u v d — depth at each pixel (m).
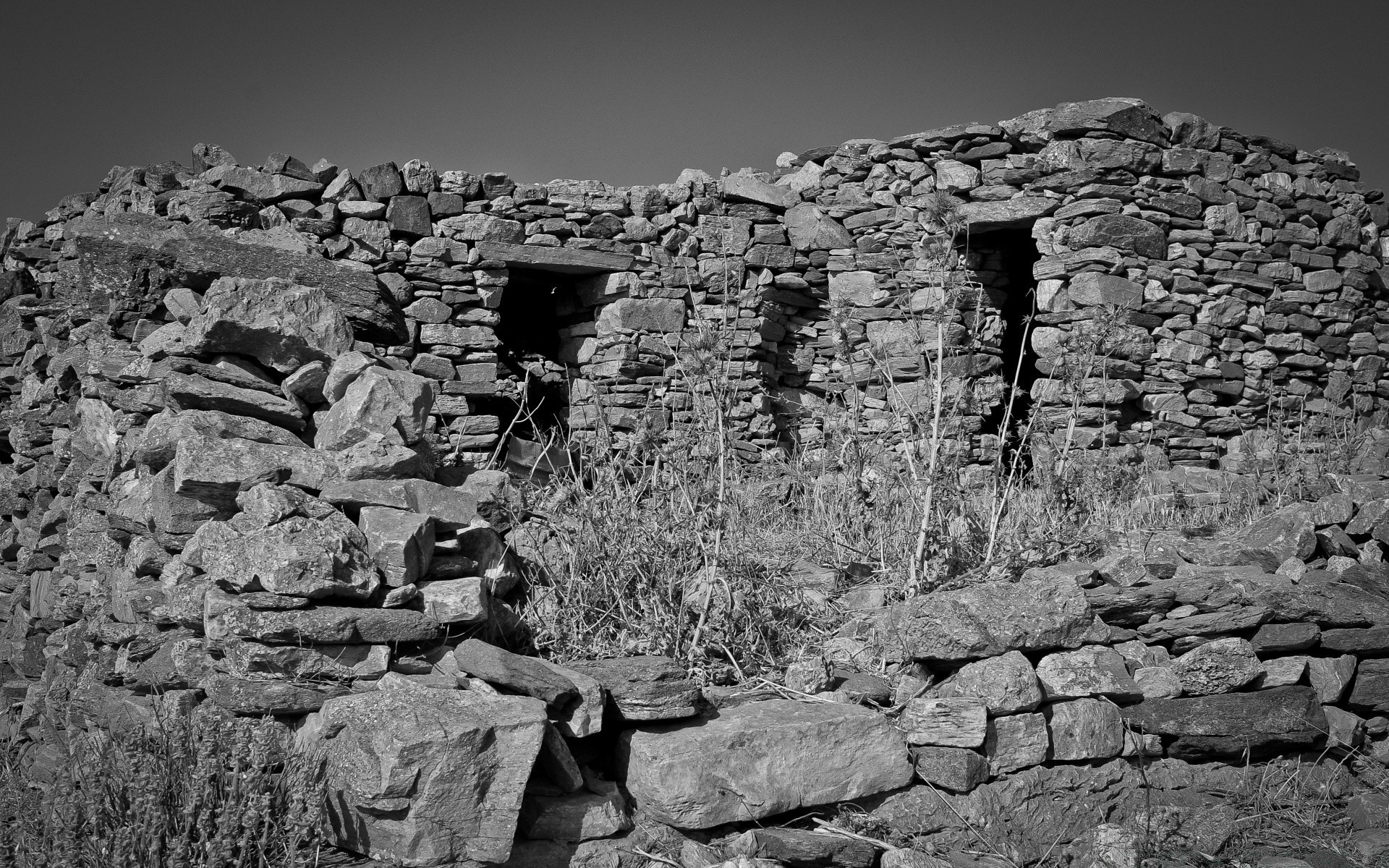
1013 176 9.54
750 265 10.14
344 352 4.51
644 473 4.92
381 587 3.64
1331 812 4.02
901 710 3.90
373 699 3.29
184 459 3.83
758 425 9.87
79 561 5.21
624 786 3.57
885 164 10.12
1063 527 5.21
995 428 10.08
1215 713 4.05
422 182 9.53
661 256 10.04
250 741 3.24
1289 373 10.01
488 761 3.17
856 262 10.16
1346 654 4.36
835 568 5.17
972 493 5.57
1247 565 4.77
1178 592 4.27
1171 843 3.80
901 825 3.72
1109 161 9.17
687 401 9.80
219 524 3.63
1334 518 4.71
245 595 3.43
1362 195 10.56
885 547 5.21
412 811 3.08
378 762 3.07
